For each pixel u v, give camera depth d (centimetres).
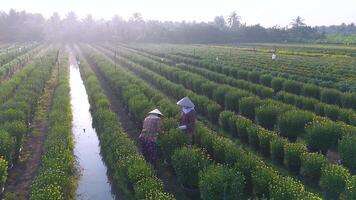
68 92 2720
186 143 1436
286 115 1736
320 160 1276
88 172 1464
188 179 1240
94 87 2739
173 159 1295
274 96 2488
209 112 2028
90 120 2205
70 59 6181
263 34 13075
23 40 12050
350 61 5247
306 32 13500
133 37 12588
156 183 1101
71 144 1661
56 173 1181
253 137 1608
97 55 5600
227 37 12794
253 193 1198
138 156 1318
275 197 1030
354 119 1762
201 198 1211
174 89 2564
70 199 1234
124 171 1242
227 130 1888
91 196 1277
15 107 1897
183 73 3175
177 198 1253
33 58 5509
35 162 1504
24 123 1739
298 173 1384
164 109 1909
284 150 1412
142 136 1434
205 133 1533
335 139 1550
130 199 1231
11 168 1436
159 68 3725
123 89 2466
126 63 4494
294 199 1005
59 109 2073
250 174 1208
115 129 1669
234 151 1322
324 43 11125
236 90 2316
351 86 2720
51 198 1013
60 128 1672
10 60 4703
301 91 2602
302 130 1700
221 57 5456
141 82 2730
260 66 4091
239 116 1945
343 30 19775
